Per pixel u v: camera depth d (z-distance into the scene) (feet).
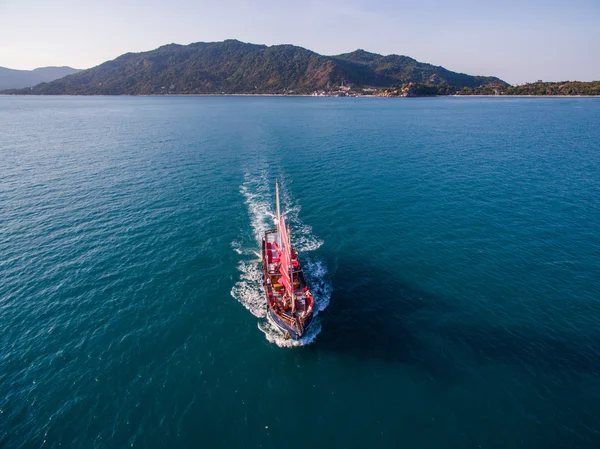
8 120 601.21
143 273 139.44
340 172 260.21
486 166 269.85
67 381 93.56
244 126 491.72
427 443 78.95
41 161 290.97
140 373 96.27
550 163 275.59
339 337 108.58
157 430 81.76
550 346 103.45
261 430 81.97
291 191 223.92
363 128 464.24
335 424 83.25
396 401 88.58
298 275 121.90
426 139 380.58
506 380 93.35
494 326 111.45
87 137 407.44
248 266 145.07
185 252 154.61
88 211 192.65
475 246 156.04
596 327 109.81
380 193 218.18
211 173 259.19
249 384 93.40
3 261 144.87
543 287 128.47
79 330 110.73
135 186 230.89
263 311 119.85
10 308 119.14
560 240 158.81
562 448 77.51
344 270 141.38
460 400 88.53
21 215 185.98
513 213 186.70
